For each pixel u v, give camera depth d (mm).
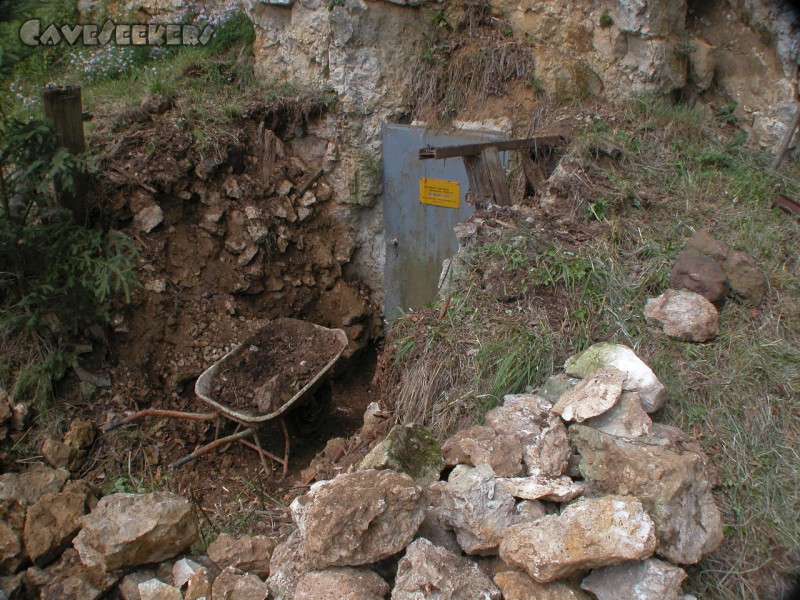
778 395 3471
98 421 4852
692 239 4184
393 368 4273
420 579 2562
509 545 2676
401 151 6387
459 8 6230
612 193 4684
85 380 4926
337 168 6750
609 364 3516
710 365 3627
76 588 3316
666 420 3447
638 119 5543
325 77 6586
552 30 5945
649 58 5629
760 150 5648
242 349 5113
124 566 3410
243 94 6664
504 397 3602
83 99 6465
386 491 2783
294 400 4707
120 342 5234
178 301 5656
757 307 3936
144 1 7785
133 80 6898
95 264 4895
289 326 5312
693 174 5020
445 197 6242
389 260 6797
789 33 5461
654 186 4883
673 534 2701
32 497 3859
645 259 4254
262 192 6406
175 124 6102
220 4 7559
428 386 3936
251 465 5086
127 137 5852
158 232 5730
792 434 3324
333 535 2678
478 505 2881
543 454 3145
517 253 4266
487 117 6000
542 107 5832
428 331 4145
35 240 4770
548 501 2998
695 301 3766
